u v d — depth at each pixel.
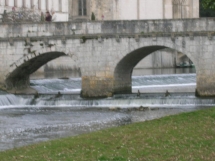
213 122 62.97
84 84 109.50
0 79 112.88
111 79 108.44
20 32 111.31
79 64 109.56
